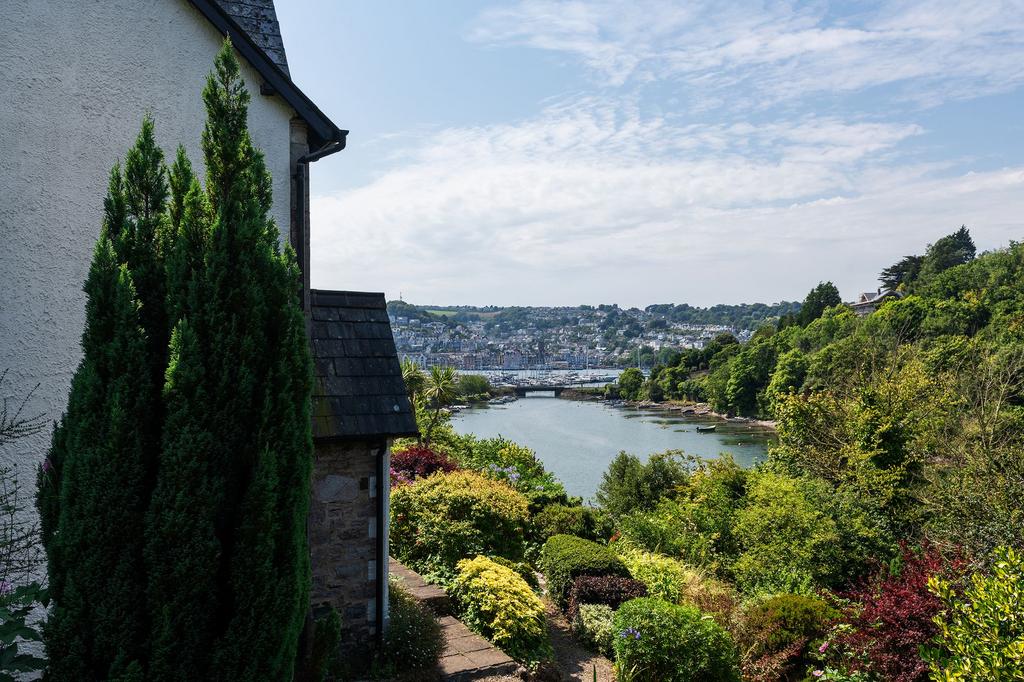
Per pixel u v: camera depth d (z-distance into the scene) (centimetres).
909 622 895
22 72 702
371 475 955
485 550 1373
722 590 1393
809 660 1070
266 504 530
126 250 545
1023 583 669
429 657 937
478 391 13600
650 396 12350
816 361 6881
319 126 873
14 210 691
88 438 501
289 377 564
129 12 760
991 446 2048
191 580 500
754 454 5822
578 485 4253
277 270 573
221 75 595
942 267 10094
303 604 578
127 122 755
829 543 1644
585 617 1200
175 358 511
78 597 488
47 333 699
